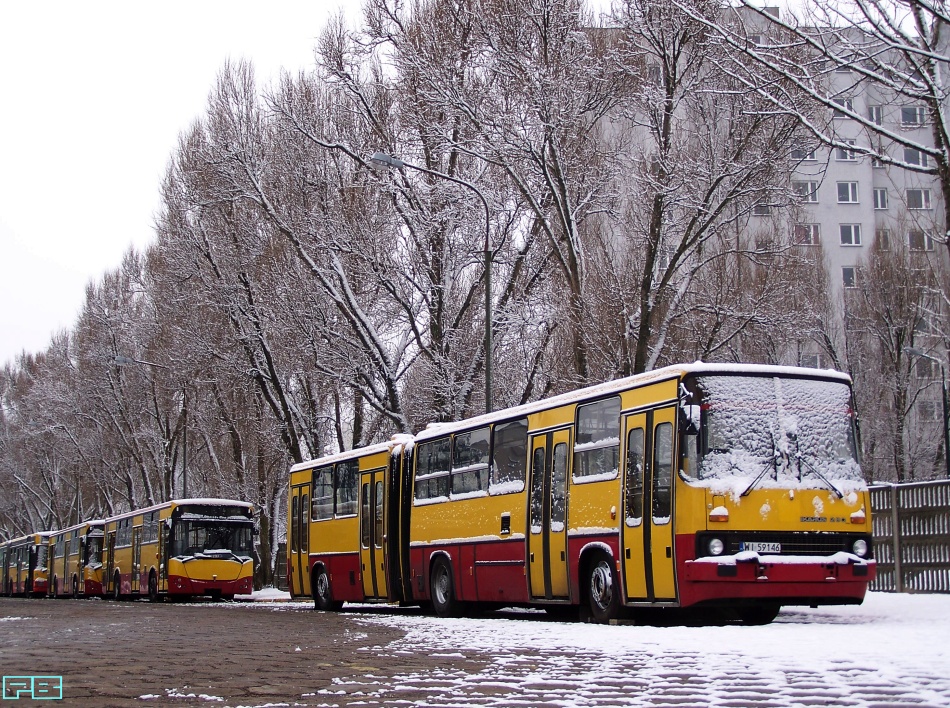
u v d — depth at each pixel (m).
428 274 38.59
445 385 37.72
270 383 45.41
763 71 18.59
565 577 17.86
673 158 30.91
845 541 15.29
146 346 56.94
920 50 14.72
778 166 29.42
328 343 39.91
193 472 68.69
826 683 8.60
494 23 32.62
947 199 15.46
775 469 15.19
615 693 8.37
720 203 30.16
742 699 7.91
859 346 51.94
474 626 17.08
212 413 53.22
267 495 52.47
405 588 23.70
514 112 32.16
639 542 15.88
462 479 21.73
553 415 18.70
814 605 15.52
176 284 44.50
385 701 8.08
